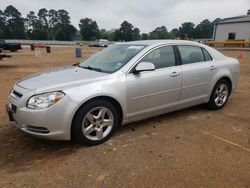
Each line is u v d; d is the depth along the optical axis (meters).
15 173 3.08
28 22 107.19
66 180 2.93
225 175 3.00
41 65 14.70
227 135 4.16
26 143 3.87
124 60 4.21
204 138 4.03
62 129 3.45
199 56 5.06
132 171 3.09
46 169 3.16
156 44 4.48
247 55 23.47
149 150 3.62
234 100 6.37
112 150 3.62
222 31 46.78
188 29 101.69
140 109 4.19
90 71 4.18
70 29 110.75
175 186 2.80
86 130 3.65
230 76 5.50
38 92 3.40
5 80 9.26
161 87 4.34
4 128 4.44
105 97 3.77
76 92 3.49
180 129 4.40
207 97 5.20
